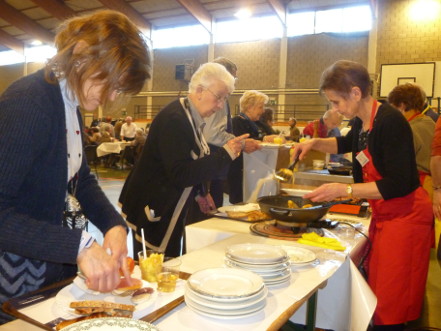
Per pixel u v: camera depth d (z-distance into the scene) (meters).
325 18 12.21
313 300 1.16
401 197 1.50
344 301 1.24
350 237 1.49
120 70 0.81
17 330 0.72
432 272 2.97
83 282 0.91
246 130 2.96
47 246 0.76
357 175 1.75
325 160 3.22
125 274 0.93
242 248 1.15
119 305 0.81
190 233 1.56
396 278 1.49
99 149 9.13
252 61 13.27
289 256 1.18
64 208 1.03
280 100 12.77
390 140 1.43
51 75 0.86
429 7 10.38
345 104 1.54
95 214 1.12
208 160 1.48
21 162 0.79
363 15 11.62
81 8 13.21
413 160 1.47
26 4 13.70
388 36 10.88
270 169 2.42
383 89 10.17
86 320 0.71
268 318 0.83
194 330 0.78
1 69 18.27
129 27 0.85
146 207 1.64
